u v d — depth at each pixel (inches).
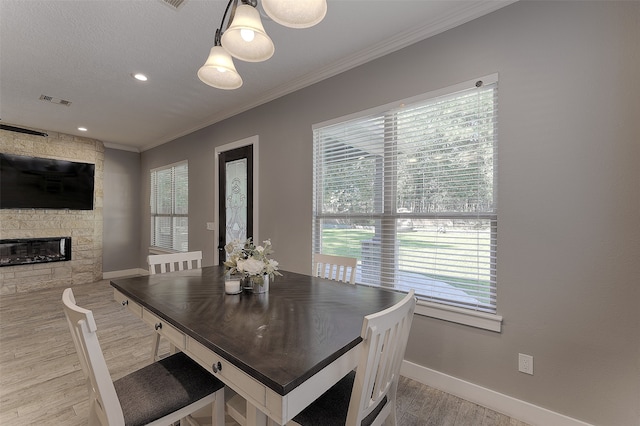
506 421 67.8
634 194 56.5
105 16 76.4
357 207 99.5
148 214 223.1
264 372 33.8
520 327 68.4
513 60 69.2
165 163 203.3
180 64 101.6
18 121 162.9
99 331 117.9
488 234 74.2
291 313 53.4
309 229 113.4
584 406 61.2
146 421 43.4
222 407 51.1
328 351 39.1
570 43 62.6
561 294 63.7
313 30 83.0
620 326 57.8
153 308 56.1
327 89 106.8
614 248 58.3
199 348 45.1
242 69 105.5
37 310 143.7
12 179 171.5
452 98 79.1
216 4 72.5
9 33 83.0
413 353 84.3
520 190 68.4
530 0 67.2
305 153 114.7
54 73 107.3
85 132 186.2
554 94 64.3
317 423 42.5
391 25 81.1
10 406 72.8
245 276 67.2
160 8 73.7
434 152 82.6
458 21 76.5
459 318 76.2
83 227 200.1
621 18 57.6
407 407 72.6
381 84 92.2
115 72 107.0
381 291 68.5
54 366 91.7
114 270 219.8
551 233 64.7
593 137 60.2
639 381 56.2
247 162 140.1
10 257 173.0
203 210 168.7
